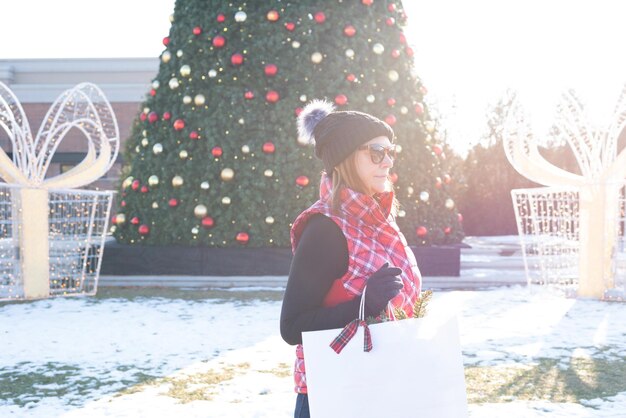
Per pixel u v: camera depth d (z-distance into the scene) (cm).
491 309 832
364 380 163
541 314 792
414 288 191
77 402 449
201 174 1062
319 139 192
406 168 1084
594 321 742
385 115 1073
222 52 1079
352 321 166
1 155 896
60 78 2612
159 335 674
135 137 1242
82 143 2456
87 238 980
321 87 1067
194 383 495
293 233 187
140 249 1068
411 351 165
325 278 177
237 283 1061
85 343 640
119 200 1255
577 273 977
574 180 918
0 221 959
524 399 445
